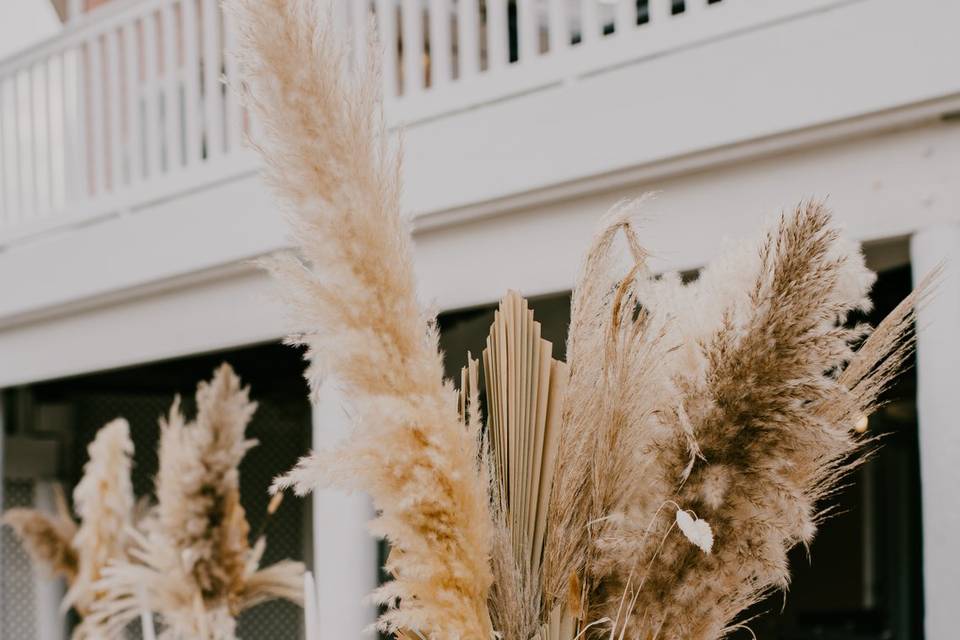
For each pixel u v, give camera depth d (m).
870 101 2.82
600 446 1.28
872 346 1.31
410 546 1.25
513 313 1.40
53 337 5.75
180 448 3.64
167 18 5.01
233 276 4.80
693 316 1.30
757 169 3.13
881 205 2.90
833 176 2.99
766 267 1.22
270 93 1.25
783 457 1.19
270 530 7.76
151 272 4.93
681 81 3.19
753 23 3.05
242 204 4.54
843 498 7.94
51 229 5.53
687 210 3.26
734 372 1.20
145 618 2.70
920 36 2.74
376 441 1.24
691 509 1.21
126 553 4.74
